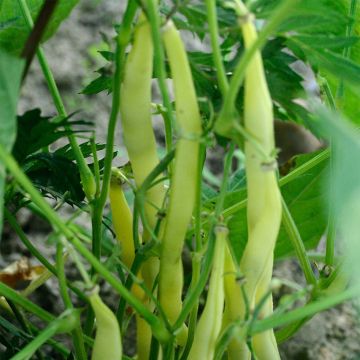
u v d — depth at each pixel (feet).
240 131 1.31
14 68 1.27
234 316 1.50
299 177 2.09
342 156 1.04
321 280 1.76
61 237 1.36
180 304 1.59
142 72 1.44
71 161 1.73
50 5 1.35
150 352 1.69
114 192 1.74
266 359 1.54
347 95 2.06
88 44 4.06
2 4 2.05
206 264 1.44
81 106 3.84
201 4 1.48
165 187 1.77
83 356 1.65
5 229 3.07
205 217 1.78
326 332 2.95
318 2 1.46
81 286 1.38
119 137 3.76
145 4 1.36
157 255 1.62
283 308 1.38
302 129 3.43
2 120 1.22
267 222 1.40
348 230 0.99
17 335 1.84
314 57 1.50
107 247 1.73
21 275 2.48
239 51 1.48
